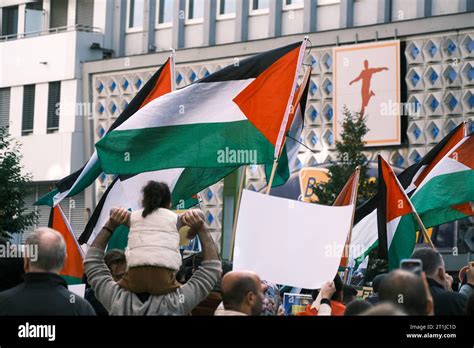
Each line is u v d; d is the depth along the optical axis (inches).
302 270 378.9
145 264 300.4
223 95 490.6
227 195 1501.0
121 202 546.3
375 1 1471.5
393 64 1382.9
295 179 1433.3
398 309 225.1
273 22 1577.3
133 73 1668.3
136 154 482.9
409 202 479.5
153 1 1731.1
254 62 494.6
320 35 1445.6
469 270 408.5
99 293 307.6
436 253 339.9
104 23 1766.7
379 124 1384.1
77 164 1737.2
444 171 551.2
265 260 379.6
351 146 1261.1
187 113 487.8
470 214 557.6
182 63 1619.1
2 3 1902.1
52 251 276.4
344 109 1310.3
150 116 483.8
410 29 1379.2
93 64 1717.5
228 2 1649.9
